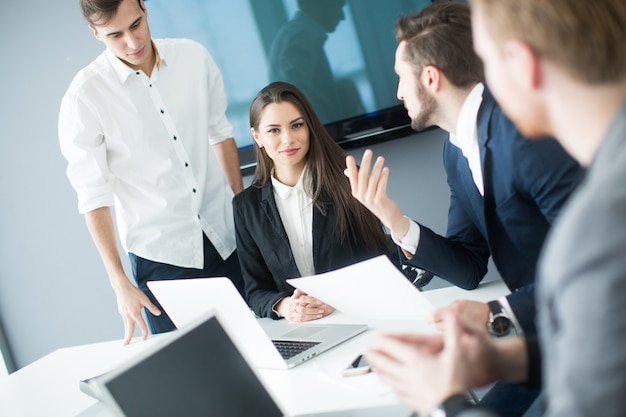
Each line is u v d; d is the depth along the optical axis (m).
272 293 2.42
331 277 1.83
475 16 0.87
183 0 3.67
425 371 1.01
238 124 3.75
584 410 0.73
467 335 1.08
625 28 0.78
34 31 3.93
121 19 2.57
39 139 4.04
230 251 3.06
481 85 1.77
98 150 2.79
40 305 4.23
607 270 0.71
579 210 0.74
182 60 2.95
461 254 2.05
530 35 0.80
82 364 2.39
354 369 1.71
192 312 2.02
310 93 3.62
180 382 1.38
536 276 1.82
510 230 1.80
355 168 2.00
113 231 2.77
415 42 1.77
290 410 1.59
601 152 0.77
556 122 0.84
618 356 0.71
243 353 1.48
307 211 2.56
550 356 0.81
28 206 4.13
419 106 1.83
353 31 3.48
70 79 3.93
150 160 2.88
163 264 2.95
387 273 1.70
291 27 3.56
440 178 3.57
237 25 3.63
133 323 2.57
